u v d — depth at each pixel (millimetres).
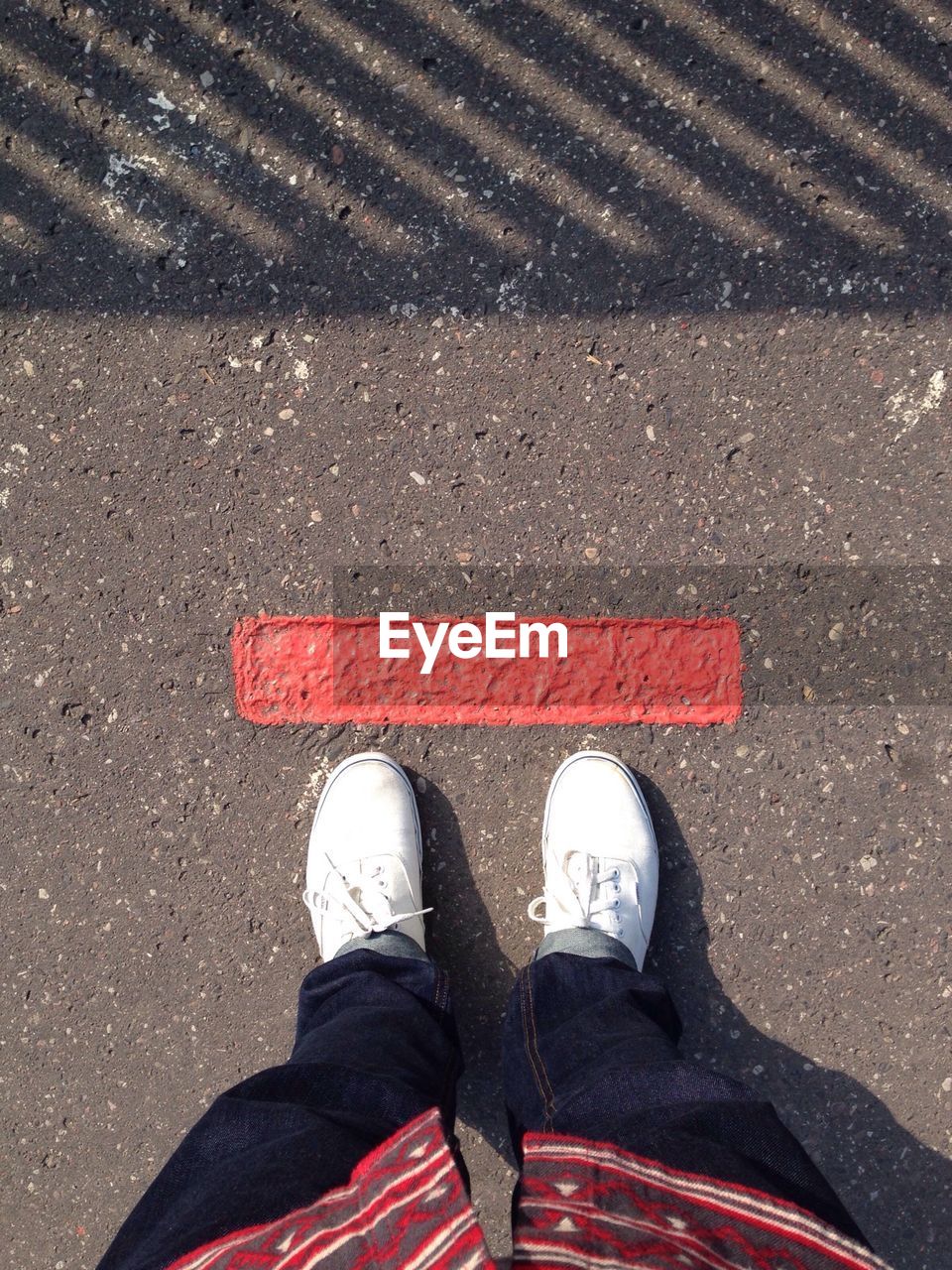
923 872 1795
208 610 1853
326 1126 1200
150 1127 1864
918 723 1797
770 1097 1799
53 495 1860
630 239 1796
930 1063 1790
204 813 1854
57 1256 1887
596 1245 941
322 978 1654
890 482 1797
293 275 1828
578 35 1776
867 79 1766
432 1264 880
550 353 1811
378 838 1771
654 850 1792
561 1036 1512
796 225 1782
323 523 1841
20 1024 1878
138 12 1812
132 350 1847
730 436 1807
